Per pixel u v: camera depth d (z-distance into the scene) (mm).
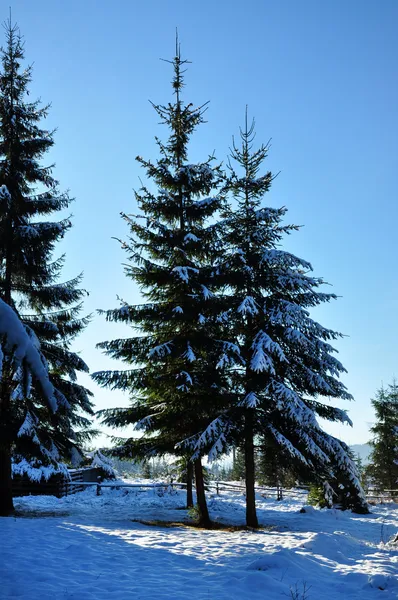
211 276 17312
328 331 16828
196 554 10156
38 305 18734
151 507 22031
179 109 19328
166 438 16688
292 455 15008
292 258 17094
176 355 16219
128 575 8375
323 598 7645
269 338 15719
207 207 17656
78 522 14648
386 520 20406
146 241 17578
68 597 7031
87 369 18625
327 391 16781
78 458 18234
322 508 23828
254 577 8133
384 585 8242
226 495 29531
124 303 17312
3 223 17547
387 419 37781
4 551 9523
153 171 18188
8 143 18891
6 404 16562
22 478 25969
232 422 15945
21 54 19750
